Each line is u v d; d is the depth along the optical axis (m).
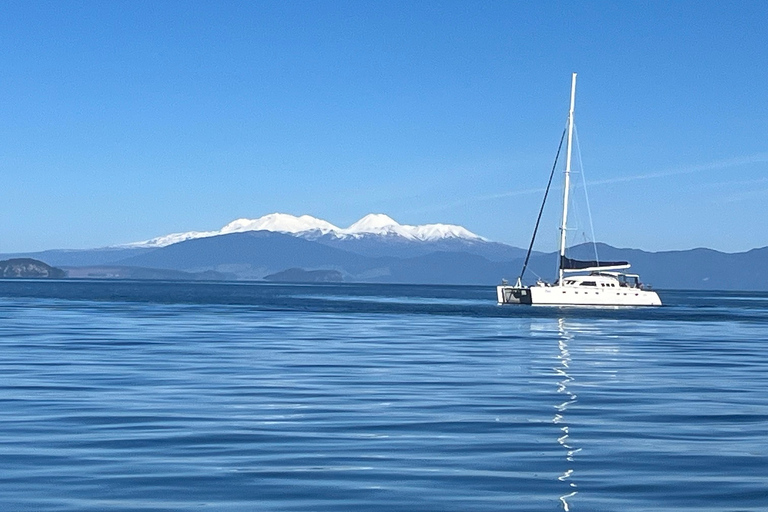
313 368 34.47
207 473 15.44
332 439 18.88
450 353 42.78
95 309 95.94
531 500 13.77
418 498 13.84
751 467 16.28
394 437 19.22
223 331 58.81
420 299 170.88
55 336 51.38
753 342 55.19
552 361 39.00
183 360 37.12
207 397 25.39
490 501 13.70
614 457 17.14
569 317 88.81
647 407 24.25
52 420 20.94
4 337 50.16
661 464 16.52
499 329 66.00
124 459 16.55
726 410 23.75
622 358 41.28
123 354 39.69
